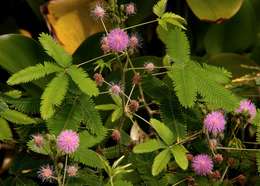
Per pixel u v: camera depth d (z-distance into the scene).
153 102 0.65
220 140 0.63
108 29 0.77
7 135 0.62
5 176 0.74
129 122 0.69
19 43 0.72
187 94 0.59
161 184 0.60
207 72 0.61
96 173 0.63
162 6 0.63
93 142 0.59
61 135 0.56
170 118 0.63
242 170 0.65
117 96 0.64
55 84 0.58
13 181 0.64
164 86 0.64
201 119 0.63
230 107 0.59
